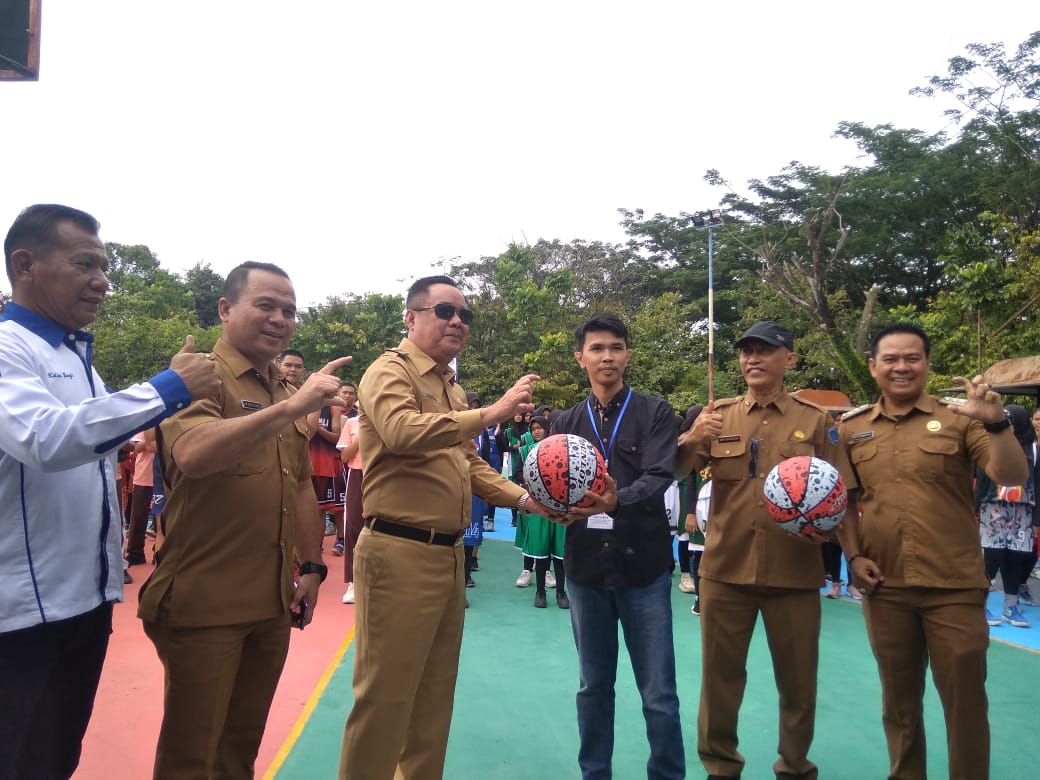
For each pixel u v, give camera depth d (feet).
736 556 10.60
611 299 86.53
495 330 75.72
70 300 6.91
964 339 47.60
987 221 56.49
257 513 7.82
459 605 9.25
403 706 8.27
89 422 5.80
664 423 10.50
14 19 14.15
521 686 14.70
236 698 8.29
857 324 62.28
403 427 7.98
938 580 9.87
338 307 79.77
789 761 10.49
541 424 23.47
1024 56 72.95
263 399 8.39
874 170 84.28
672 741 9.87
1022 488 20.12
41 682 6.50
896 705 10.37
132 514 23.99
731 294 82.12
